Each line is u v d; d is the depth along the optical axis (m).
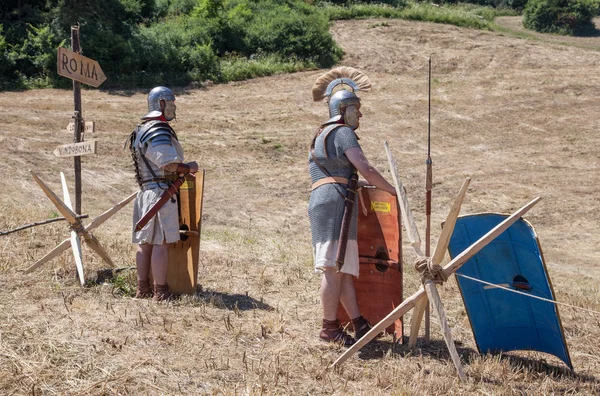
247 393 3.93
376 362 4.65
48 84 24.62
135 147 5.69
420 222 15.32
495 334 4.95
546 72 27.81
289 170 18.75
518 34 39.97
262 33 29.91
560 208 16.42
